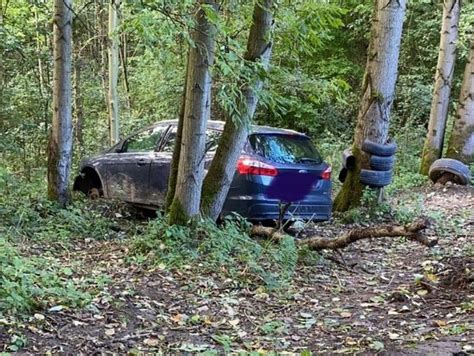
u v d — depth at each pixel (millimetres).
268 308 5082
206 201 6863
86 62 17266
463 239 7941
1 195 8547
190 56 6418
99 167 9297
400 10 9500
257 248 6301
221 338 4156
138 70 19141
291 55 7434
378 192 9555
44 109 13773
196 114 6453
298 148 7883
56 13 8102
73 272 5422
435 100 13625
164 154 8461
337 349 4035
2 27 11117
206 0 5742
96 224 7559
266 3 6285
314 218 7805
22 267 4617
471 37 13352
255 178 7266
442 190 11867
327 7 6703
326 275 6219
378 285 5906
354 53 18719
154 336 4164
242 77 5977
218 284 5480
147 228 6895
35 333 3848
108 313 4422
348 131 18047
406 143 16062
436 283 5699
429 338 4051
